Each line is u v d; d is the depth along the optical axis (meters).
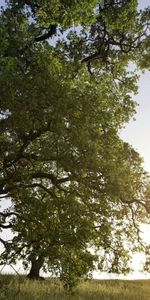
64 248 17.80
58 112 16.81
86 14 23.23
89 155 17.22
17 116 16.66
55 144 17.88
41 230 17.73
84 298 24.92
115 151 19.62
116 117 20.98
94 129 17.86
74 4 22.81
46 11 22.89
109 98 19.97
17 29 20.78
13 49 19.62
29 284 26.39
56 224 17.77
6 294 21.48
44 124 17.75
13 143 18.89
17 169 19.89
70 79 19.12
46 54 19.92
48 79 17.59
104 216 19.25
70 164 17.47
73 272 18.02
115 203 20.19
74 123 17.17
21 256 18.62
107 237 20.12
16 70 18.52
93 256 18.55
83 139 16.98
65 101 16.81
